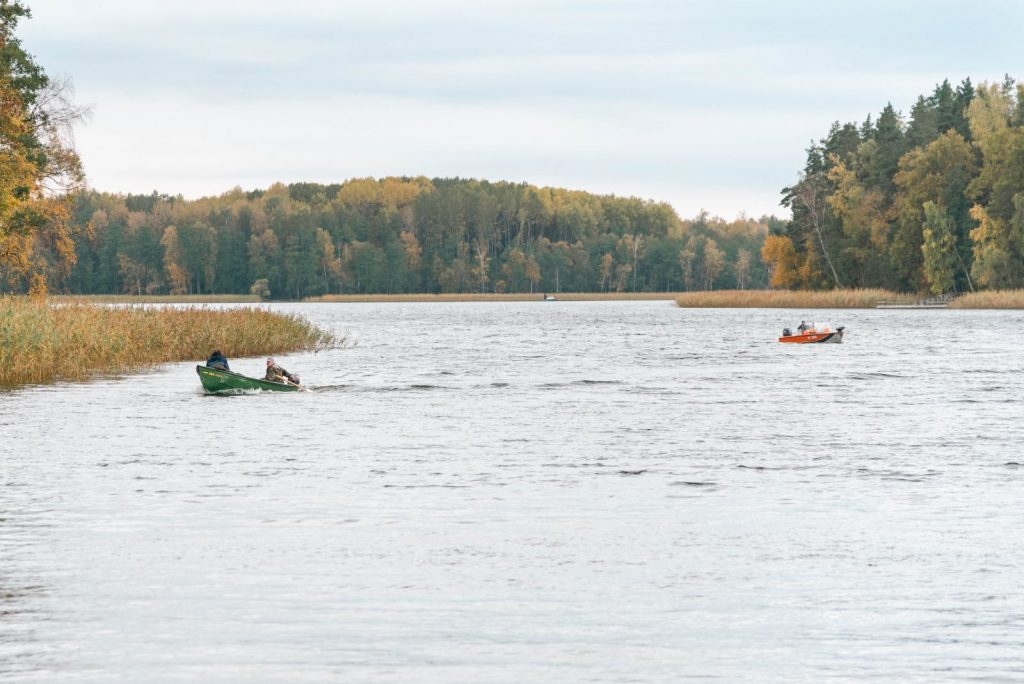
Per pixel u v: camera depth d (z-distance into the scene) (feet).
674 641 133.59
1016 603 147.84
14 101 583.58
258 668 124.57
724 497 217.77
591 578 159.12
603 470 248.73
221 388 410.52
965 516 200.03
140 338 550.36
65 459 261.65
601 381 482.28
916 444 288.51
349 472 245.24
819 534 186.09
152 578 157.89
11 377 454.81
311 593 151.23
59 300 608.19
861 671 124.47
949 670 124.67
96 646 130.93
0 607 144.66
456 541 180.34
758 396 414.82
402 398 408.46
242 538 181.88
